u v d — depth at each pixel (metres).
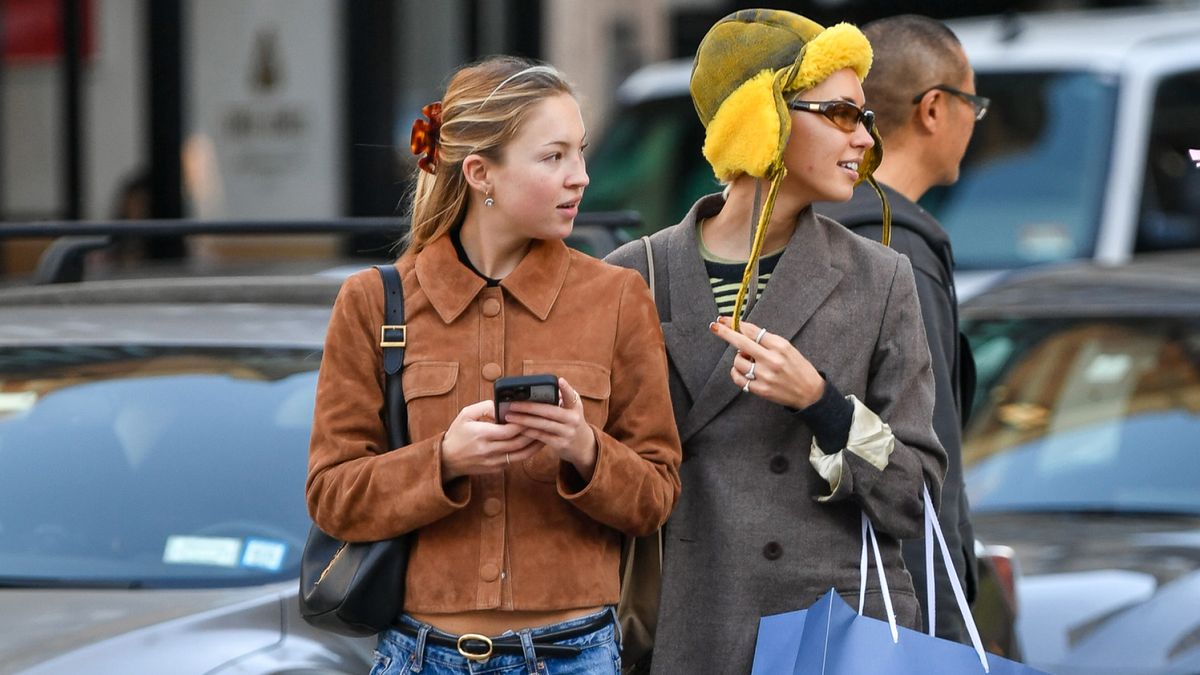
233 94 44.53
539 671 10.04
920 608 11.12
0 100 44.38
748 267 10.23
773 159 10.36
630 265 11.17
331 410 10.23
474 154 10.12
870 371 10.85
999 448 19.38
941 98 13.22
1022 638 16.25
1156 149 28.89
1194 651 15.76
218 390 13.90
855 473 10.26
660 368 10.38
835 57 10.47
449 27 46.59
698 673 10.70
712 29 10.81
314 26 44.38
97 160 44.31
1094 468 18.97
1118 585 16.69
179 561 12.59
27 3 44.00
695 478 10.83
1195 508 18.27
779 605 10.62
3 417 13.84
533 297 10.27
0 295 16.42
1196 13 31.72
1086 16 32.81
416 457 9.80
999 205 28.73
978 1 42.50
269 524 12.84
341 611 10.10
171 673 11.11
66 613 11.88
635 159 31.75
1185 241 28.50
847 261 10.92
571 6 49.19
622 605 11.04
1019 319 20.73
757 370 10.16
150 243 43.12
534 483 10.13
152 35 43.88
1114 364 19.84
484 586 9.98
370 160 44.59
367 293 10.33
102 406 13.84
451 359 10.20
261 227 15.70
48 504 13.09
